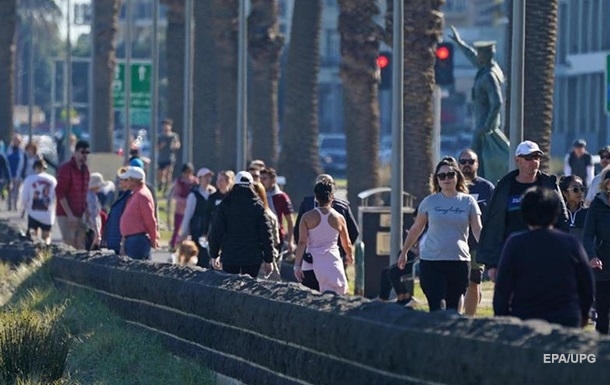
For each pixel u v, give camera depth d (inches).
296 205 5049.2
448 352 1152.2
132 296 2111.2
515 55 2319.1
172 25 6235.2
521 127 2321.6
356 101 4308.6
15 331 1839.3
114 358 1910.7
